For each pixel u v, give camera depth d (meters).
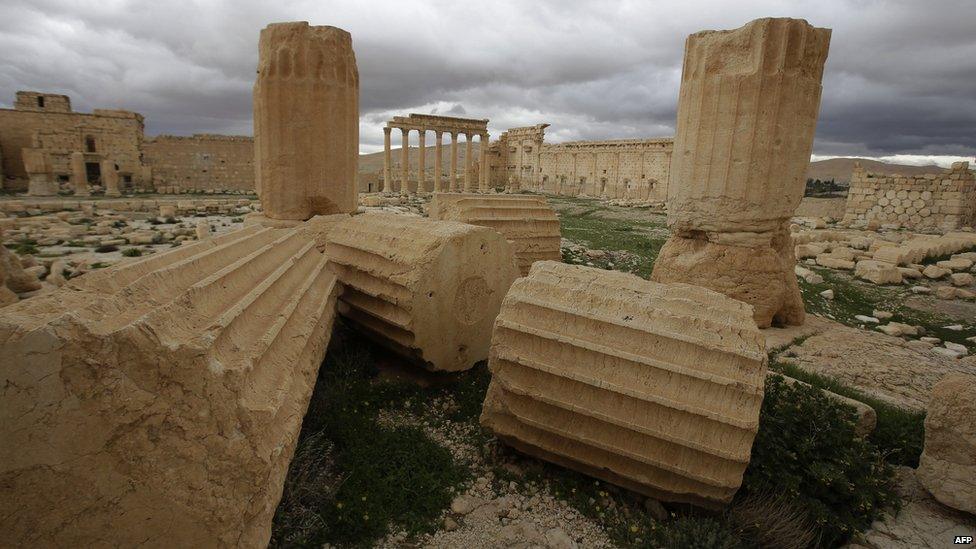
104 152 42.53
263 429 3.06
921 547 4.12
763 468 4.57
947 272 15.48
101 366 2.46
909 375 7.50
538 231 11.97
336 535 4.05
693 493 4.25
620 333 4.50
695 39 8.56
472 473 5.02
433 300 6.31
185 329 2.95
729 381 4.08
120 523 2.63
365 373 6.83
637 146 48.81
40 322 2.41
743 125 8.12
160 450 2.66
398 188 56.06
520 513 4.47
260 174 9.12
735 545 4.00
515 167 65.94
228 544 2.84
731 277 8.62
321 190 8.96
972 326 11.23
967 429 4.31
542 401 4.59
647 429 4.21
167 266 3.49
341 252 7.30
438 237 6.44
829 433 4.81
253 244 5.32
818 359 7.98
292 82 8.45
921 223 27.95
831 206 36.53
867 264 15.47
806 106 8.25
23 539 2.51
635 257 17.31
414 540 4.11
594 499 4.62
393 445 5.24
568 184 57.28
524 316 4.81
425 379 6.91
